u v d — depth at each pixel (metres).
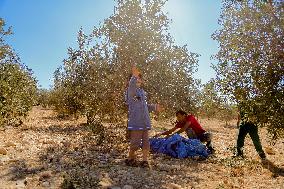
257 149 9.85
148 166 7.87
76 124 17.14
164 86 12.35
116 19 11.86
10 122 16.20
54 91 22.62
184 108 15.75
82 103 17.08
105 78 13.20
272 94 6.41
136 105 7.85
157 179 6.82
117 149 9.58
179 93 14.74
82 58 16.08
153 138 10.15
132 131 7.89
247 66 6.65
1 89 13.45
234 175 7.71
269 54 6.39
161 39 11.91
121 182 6.44
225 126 25.38
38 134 12.23
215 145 12.76
